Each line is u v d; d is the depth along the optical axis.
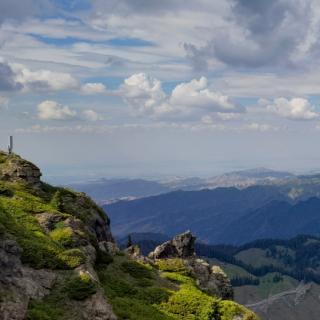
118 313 55.97
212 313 67.44
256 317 70.62
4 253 48.34
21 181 82.06
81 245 65.81
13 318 41.97
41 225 67.19
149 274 76.69
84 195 93.25
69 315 47.22
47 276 51.75
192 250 103.94
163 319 60.12
